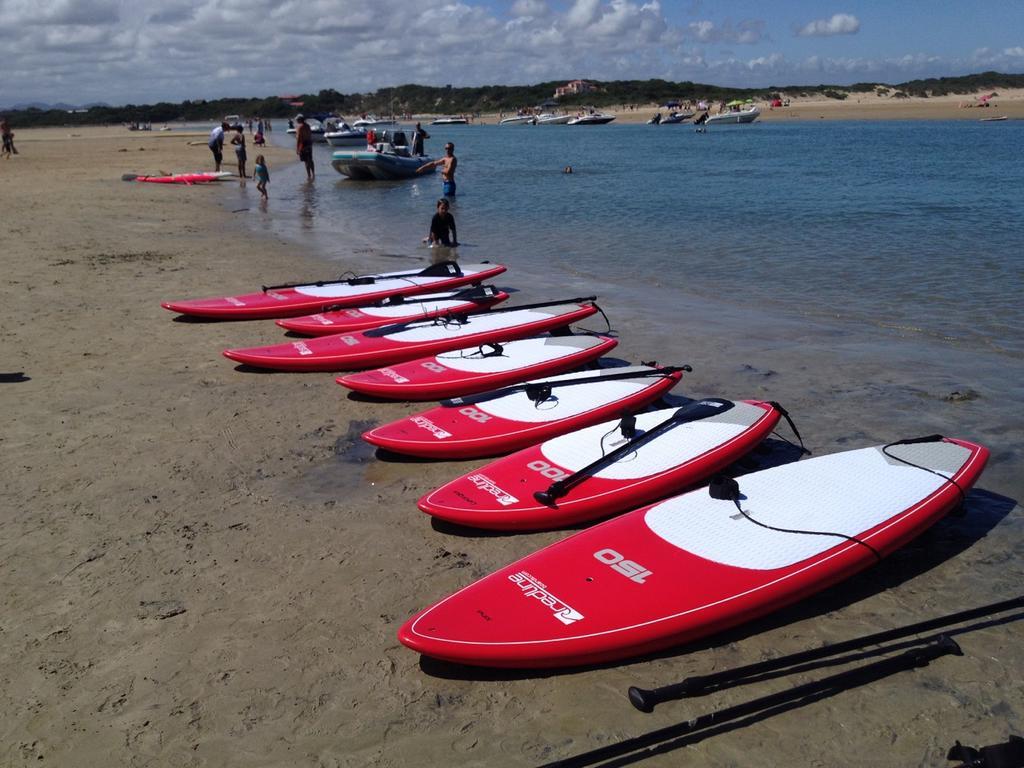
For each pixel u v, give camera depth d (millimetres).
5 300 9938
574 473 4910
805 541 4086
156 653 3691
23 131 105375
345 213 18797
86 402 6711
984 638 3771
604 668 3588
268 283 11109
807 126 74375
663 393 6309
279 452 5805
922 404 6477
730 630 3836
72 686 3488
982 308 9391
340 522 4832
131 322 9102
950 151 37812
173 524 4793
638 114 111312
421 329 8062
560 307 8578
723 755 3113
